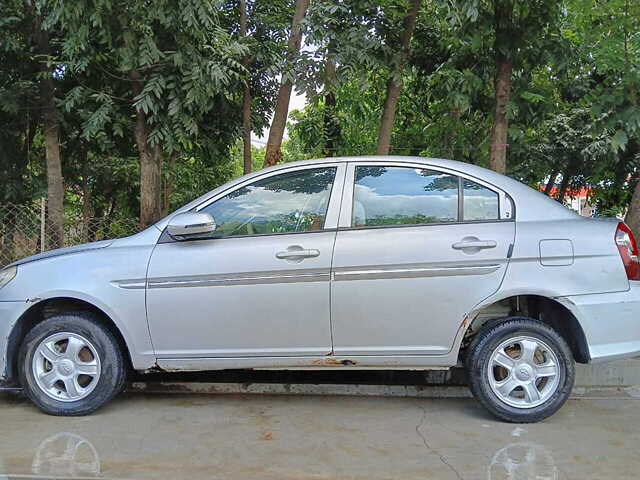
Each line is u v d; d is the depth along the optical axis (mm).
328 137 9062
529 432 3980
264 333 4145
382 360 4145
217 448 3689
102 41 6105
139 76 6691
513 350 4160
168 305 4180
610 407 4531
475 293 4031
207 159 8891
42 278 4266
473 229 4117
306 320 4117
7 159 8883
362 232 4152
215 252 4176
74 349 4250
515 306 4281
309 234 4184
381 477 3268
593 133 6379
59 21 6645
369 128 10102
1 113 8445
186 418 4262
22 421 4176
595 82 8219
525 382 4090
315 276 4090
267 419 4254
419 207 4219
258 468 3387
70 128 8883
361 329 4094
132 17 6008
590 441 3816
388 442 3801
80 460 3477
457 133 8992
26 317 4391
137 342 4215
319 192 4312
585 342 4023
